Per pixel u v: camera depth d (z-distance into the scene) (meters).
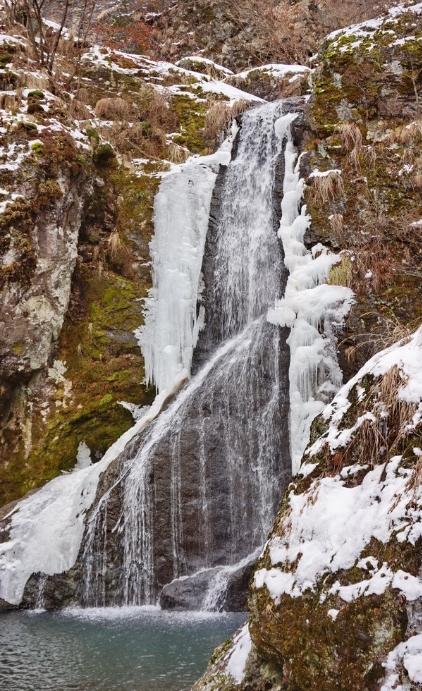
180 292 10.73
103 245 11.17
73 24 18.92
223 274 10.88
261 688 3.33
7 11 13.67
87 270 10.89
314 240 9.53
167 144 12.72
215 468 8.53
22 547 8.43
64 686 4.82
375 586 2.86
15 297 9.51
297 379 8.54
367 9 16.77
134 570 8.09
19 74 11.50
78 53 13.55
